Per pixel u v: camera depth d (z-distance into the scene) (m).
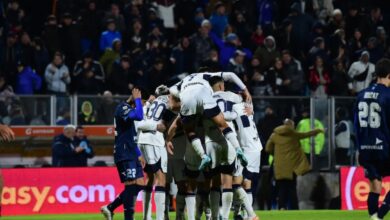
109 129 41.12
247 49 48.91
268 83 45.31
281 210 40.62
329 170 43.59
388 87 25.27
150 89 44.44
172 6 51.94
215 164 25.56
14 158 40.22
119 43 45.50
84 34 47.56
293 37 49.97
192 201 25.73
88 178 40.22
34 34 50.75
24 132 40.12
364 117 25.48
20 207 39.06
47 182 39.62
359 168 43.59
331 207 43.59
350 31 52.16
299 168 41.00
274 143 41.12
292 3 53.56
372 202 25.67
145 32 48.16
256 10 52.78
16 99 40.03
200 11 50.12
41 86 44.47
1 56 44.28
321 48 47.78
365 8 55.44
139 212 39.31
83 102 40.84
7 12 46.88
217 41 47.94
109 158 41.41
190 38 46.72
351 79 47.69
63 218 35.28
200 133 26.12
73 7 49.81
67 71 43.88
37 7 51.38
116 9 47.97
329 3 53.56
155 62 44.59
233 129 27.66
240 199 27.30
